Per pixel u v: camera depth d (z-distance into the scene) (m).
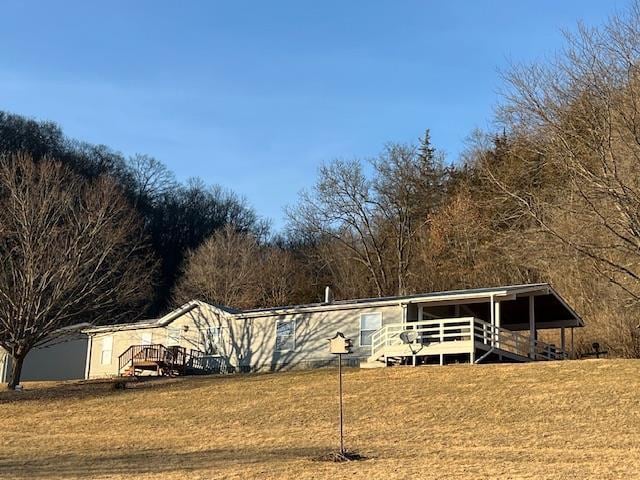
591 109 21.34
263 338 32.16
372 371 26.11
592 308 33.66
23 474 14.41
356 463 14.09
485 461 13.84
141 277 41.59
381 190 53.22
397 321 28.73
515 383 21.97
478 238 44.03
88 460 16.25
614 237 21.33
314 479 12.48
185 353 33.78
